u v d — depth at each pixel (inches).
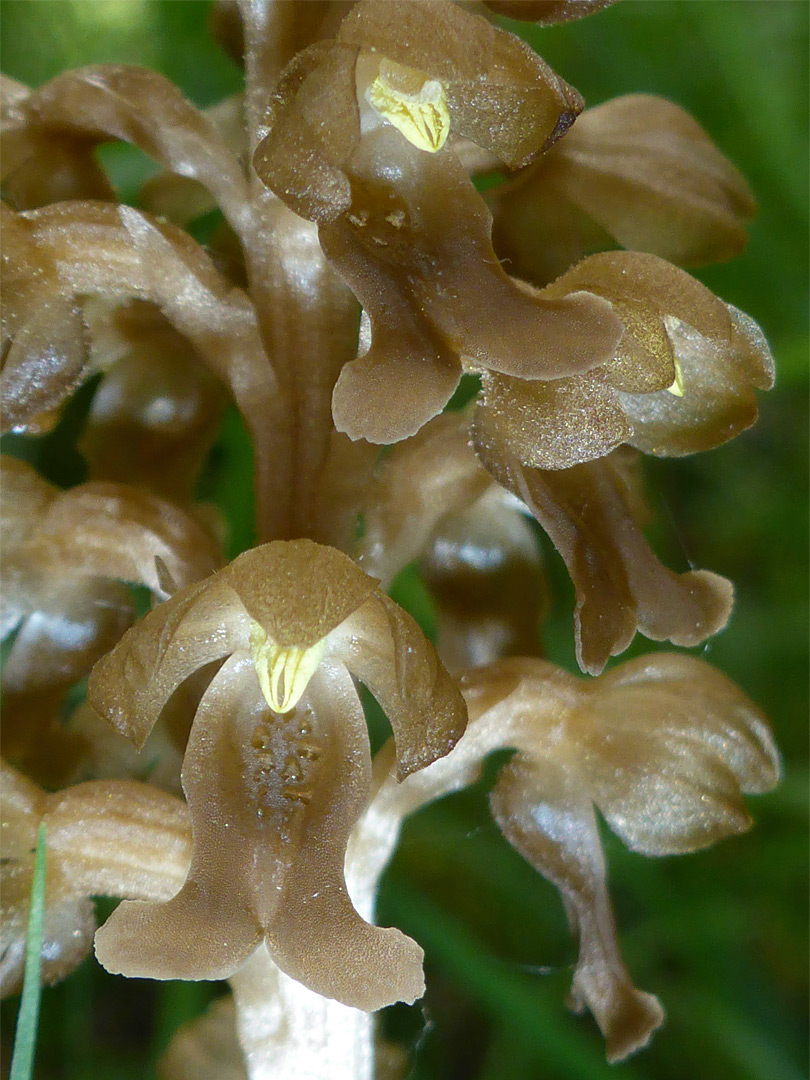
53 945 4.4
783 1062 5.5
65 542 4.5
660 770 4.5
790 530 6.6
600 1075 5.1
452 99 4.2
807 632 6.3
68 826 4.4
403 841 5.8
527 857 4.6
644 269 4.2
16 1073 4.2
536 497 4.2
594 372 4.2
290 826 4.2
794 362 6.1
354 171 4.1
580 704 4.5
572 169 4.6
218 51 7.0
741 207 4.6
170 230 4.3
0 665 5.4
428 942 5.3
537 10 4.3
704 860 5.8
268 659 4.2
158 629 4.0
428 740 4.1
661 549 5.7
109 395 4.7
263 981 4.4
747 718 4.5
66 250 4.3
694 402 4.4
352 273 4.1
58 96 4.4
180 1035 4.7
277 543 4.1
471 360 4.2
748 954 5.7
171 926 4.1
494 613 4.8
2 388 4.3
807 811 5.8
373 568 4.5
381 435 4.0
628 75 7.4
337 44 4.0
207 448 4.8
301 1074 4.4
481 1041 5.7
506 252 4.6
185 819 4.4
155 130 4.3
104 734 4.8
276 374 4.3
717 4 6.8
